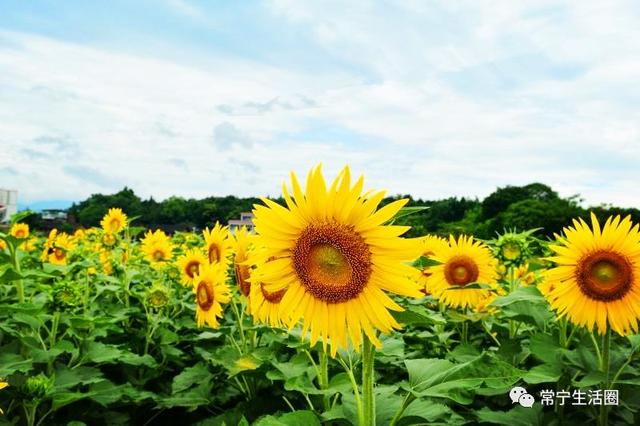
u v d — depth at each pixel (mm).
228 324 8117
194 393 6035
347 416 3758
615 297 5070
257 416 5359
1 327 6297
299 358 5035
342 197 3434
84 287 7633
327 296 3432
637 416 5223
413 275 3330
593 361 5039
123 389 6148
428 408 3674
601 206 59594
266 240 3559
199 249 9977
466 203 85875
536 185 80688
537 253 7246
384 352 4402
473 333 8672
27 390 5078
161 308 8102
